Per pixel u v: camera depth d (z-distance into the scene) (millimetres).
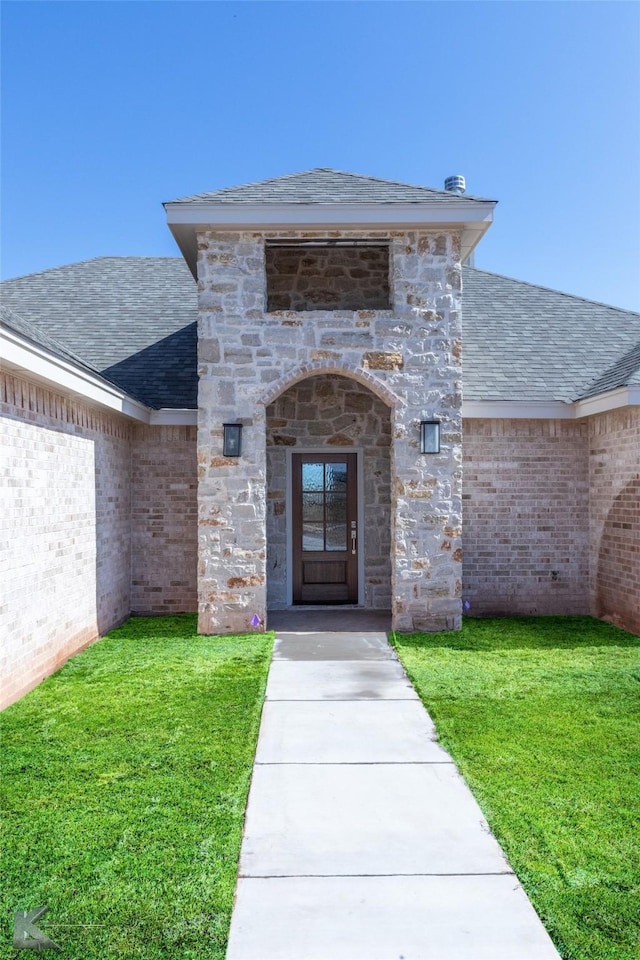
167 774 4398
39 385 6418
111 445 8828
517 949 2805
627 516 8766
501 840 3609
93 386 7164
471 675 6629
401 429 8414
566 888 3186
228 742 4930
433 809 3998
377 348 8406
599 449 9500
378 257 10148
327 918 2998
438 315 8430
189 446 9820
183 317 12016
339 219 8094
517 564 9812
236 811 3908
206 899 3098
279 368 8391
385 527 10172
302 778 4418
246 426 8391
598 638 8266
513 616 9742
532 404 9477
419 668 6875
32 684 6266
